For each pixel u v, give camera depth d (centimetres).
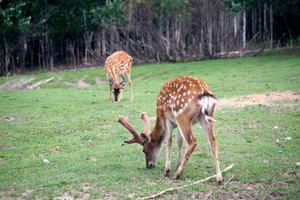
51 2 3644
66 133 1045
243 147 823
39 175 694
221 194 564
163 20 3662
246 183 605
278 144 835
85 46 4056
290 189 567
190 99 614
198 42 3619
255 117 1111
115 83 1508
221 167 689
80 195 577
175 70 2720
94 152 846
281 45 4134
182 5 3456
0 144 941
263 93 1485
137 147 886
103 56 3788
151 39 3556
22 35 3253
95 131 1049
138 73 2762
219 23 3516
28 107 1374
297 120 1036
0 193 599
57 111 1301
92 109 1338
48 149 898
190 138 630
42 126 1098
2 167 758
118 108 1359
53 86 2384
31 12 3397
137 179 645
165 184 612
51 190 601
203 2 3375
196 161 739
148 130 737
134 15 3659
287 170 648
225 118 1127
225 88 1695
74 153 855
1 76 3084
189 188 588
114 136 998
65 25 3772
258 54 3297
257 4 3716
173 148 864
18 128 1072
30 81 2478
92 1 3894
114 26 3594
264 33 3634
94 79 2652
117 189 593
